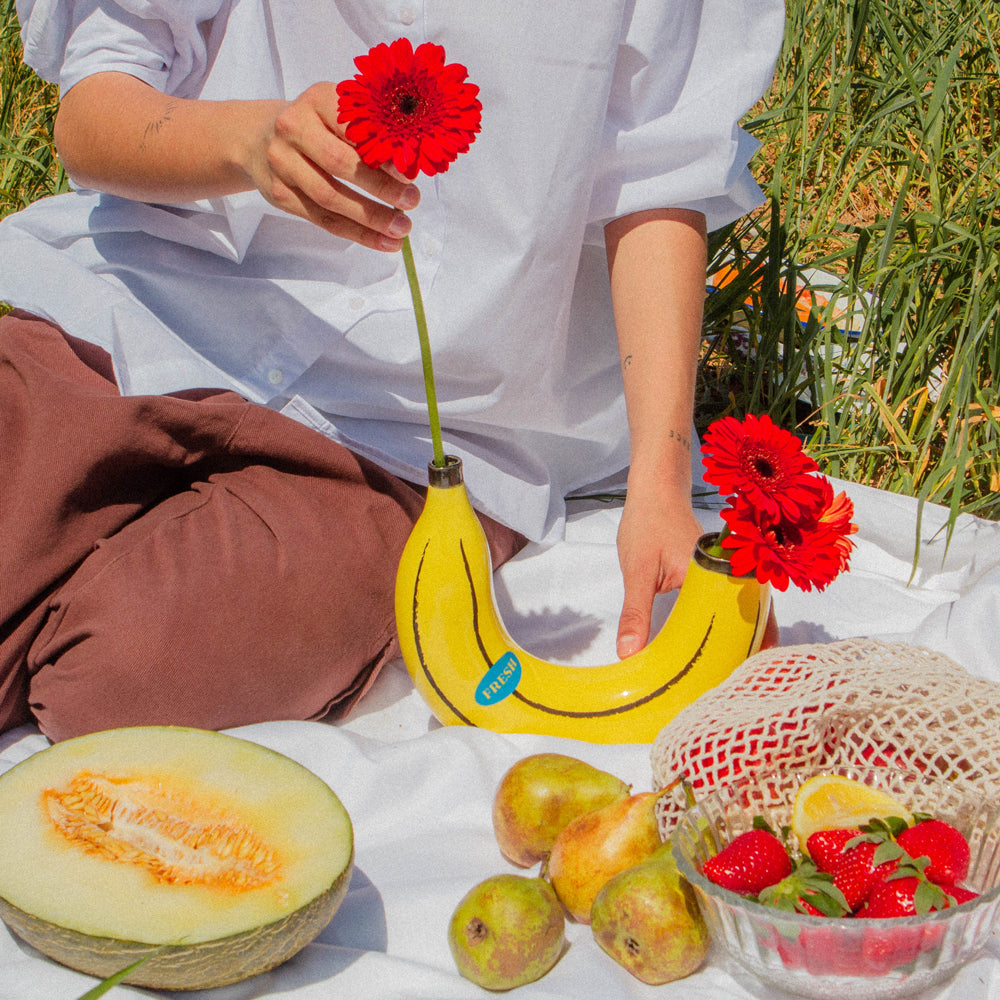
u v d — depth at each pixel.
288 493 1.36
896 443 1.84
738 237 2.21
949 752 1.03
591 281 1.62
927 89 2.53
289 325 1.52
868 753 1.07
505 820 1.05
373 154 0.93
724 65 1.49
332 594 1.32
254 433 1.36
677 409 1.43
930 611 1.55
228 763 1.00
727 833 1.01
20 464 1.31
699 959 0.92
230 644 1.26
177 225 1.53
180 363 1.47
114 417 1.30
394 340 1.49
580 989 0.91
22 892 0.87
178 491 1.41
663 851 0.96
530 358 1.52
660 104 1.50
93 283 1.52
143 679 1.22
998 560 1.62
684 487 1.40
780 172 2.09
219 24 1.50
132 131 1.37
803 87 2.28
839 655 1.12
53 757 0.99
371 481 1.40
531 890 0.92
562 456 1.75
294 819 0.95
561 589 1.62
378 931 1.00
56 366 1.49
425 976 0.93
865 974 0.87
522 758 1.16
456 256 1.45
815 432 1.96
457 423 1.59
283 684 1.30
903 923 0.83
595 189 1.49
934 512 1.71
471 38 1.33
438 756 1.19
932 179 2.11
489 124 1.36
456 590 1.21
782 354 2.17
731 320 2.14
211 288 1.53
